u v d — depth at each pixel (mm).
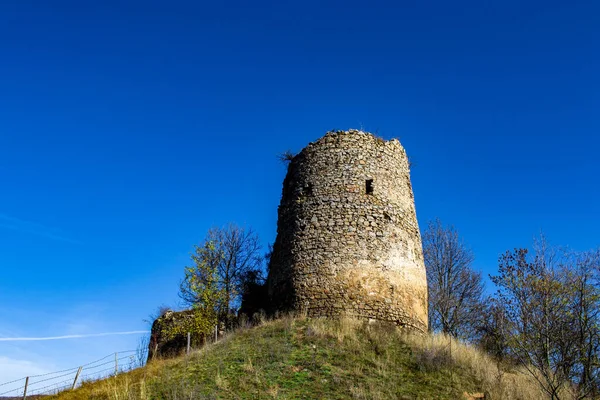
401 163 21922
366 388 13391
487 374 14883
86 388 15664
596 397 15328
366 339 16516
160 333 26359
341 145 21062
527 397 14008
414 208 21938
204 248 26859
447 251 32469
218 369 14469
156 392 13469
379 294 18453
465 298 30922
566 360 15469
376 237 19391
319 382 13578
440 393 13453
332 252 19078
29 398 18328
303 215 20250
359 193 20094
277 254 20859
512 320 16531
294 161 22172
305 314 18391
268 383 13492
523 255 16906
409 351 15969
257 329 17859
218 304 25484
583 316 16016
